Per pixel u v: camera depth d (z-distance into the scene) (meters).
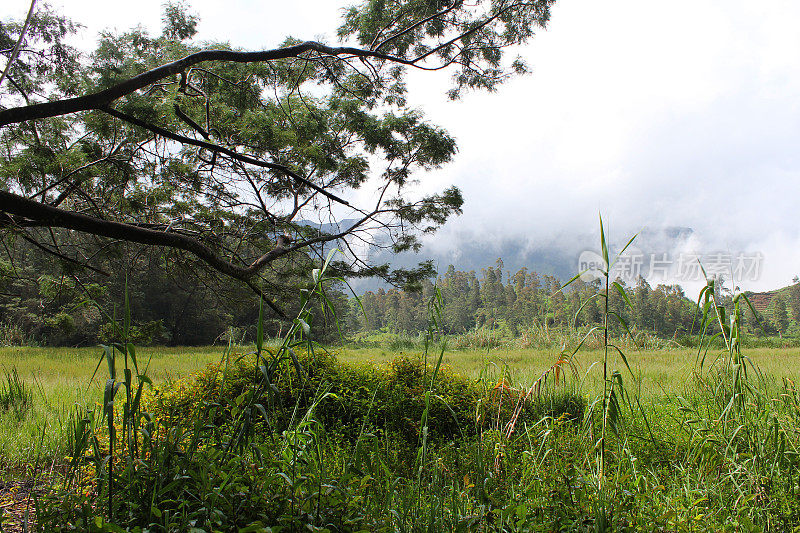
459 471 3.73
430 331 3.63
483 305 75.00
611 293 3.62
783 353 18.75
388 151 13.89
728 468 3.47
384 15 11.29
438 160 14.12
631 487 3.15
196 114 10.29
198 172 10.95
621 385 3.37
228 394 4.88
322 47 9.10
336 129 13.81
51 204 8.67
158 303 35.09
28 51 9.79
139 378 2.64
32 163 8.17
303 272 12.50
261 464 2.79
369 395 5.44
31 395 7.90
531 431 4.54
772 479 3.26
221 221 10.98
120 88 6.86
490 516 2.75
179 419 4.18
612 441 3.90
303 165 11.41
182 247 7.78
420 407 5.38
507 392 5.41
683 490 3.36
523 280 77.88
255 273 9.30
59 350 24.98
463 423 5.35
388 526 2.57
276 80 11.19
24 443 5.40
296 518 2.49
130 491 2.61
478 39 11.45
